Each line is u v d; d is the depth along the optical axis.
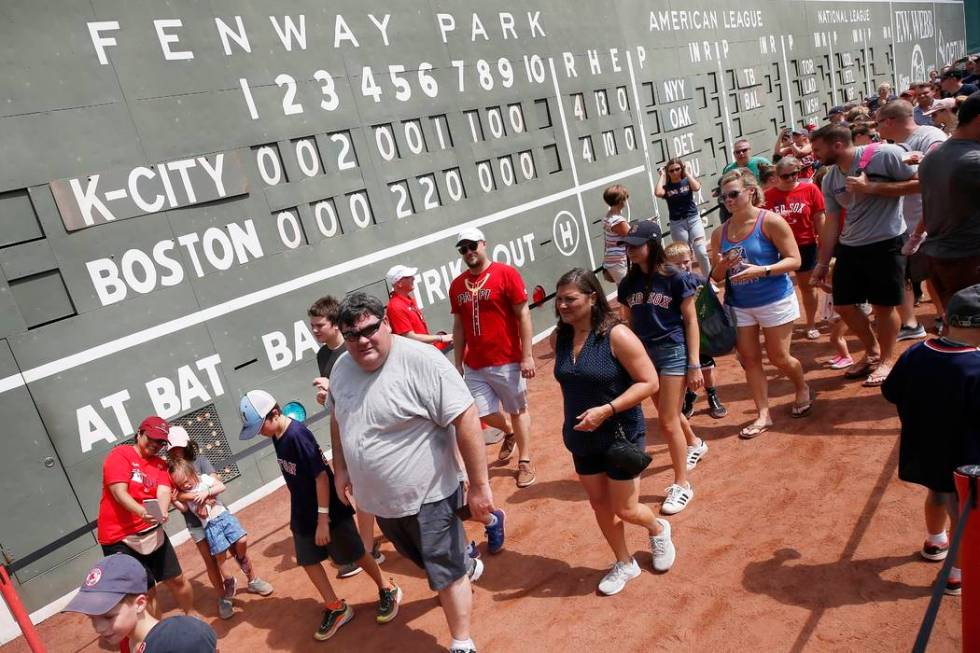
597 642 3.73
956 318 3.11
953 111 8.48
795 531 4.29
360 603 4.58
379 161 7.43
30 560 5.04
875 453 4.95
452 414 3.42
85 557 5.30
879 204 5.41
